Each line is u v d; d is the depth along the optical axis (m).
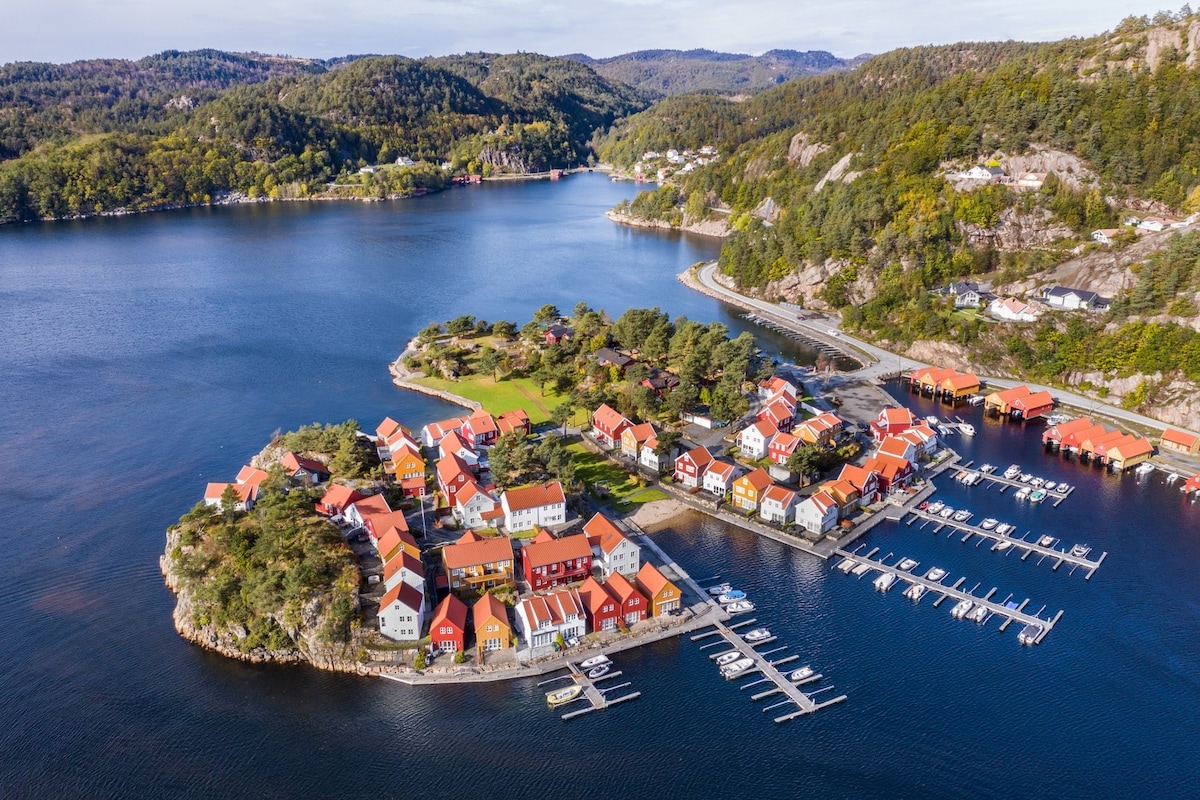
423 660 94.44
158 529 125.12
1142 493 139.12
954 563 118.44
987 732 86.69
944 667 96.50
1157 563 118.00
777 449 146.00
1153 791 79.38
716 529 127.06
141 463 148.00
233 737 85.44
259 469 134.00
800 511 125.88
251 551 106.00
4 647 98.31
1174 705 90.56
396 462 134.88
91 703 89.88
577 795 78.62
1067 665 96.94
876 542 124.25
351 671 95.00
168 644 99.69
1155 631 103.19
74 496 135.38
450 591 106.50
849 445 152.00
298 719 87.94
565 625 98.62
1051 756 83.62
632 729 86.88
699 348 187.38
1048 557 120.00
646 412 164.50
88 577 112.62
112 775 80.56
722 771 81.56
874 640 101.31
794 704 90.62
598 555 113.56
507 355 199.00
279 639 96.62
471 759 82.81
